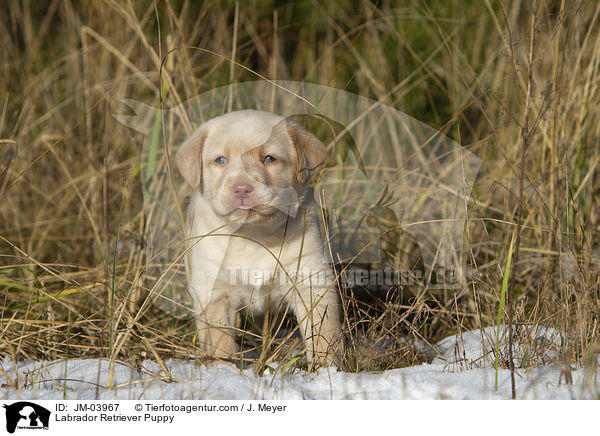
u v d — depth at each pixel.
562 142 5.92
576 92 6.15
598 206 6.29
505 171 6.59
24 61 9.48
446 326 5.59
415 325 5.35
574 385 3.84
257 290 5.07
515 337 4.64
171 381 4.29
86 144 7.95
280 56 10.41
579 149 6.02
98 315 5.45
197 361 4.73
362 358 4.69
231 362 4.80
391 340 5.07
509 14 7.41
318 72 9.16
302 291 5.03
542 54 5.37
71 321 5.40
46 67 9.35
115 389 4.04
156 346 5.13
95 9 9.29
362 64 8.62
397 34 8.76
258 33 10.64
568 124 6.22
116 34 8.88
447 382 4.02
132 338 5.06
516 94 6.75
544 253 5.98
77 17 9.39
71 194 7.55
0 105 8.52
